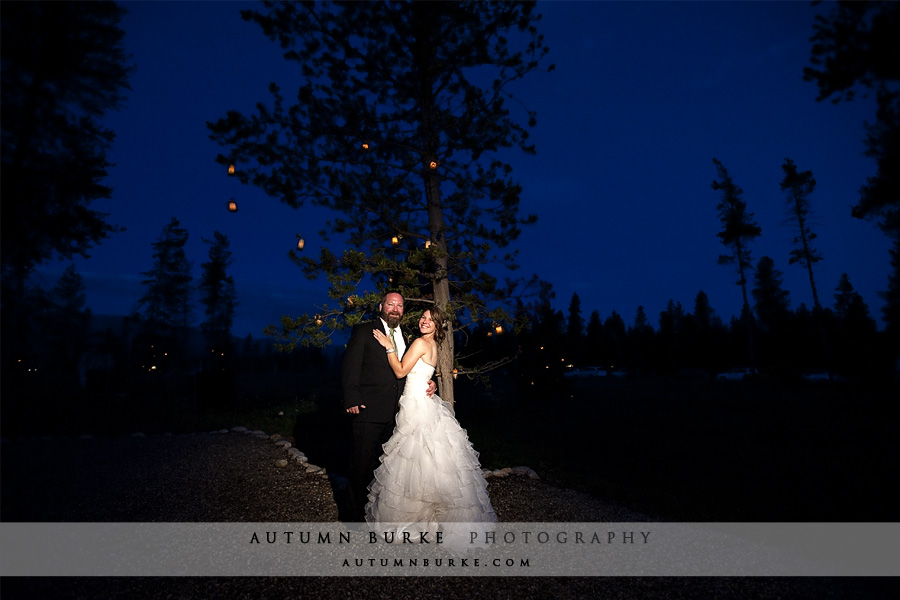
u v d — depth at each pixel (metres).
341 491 4.75
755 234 35.09
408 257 5.86
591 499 4.88
